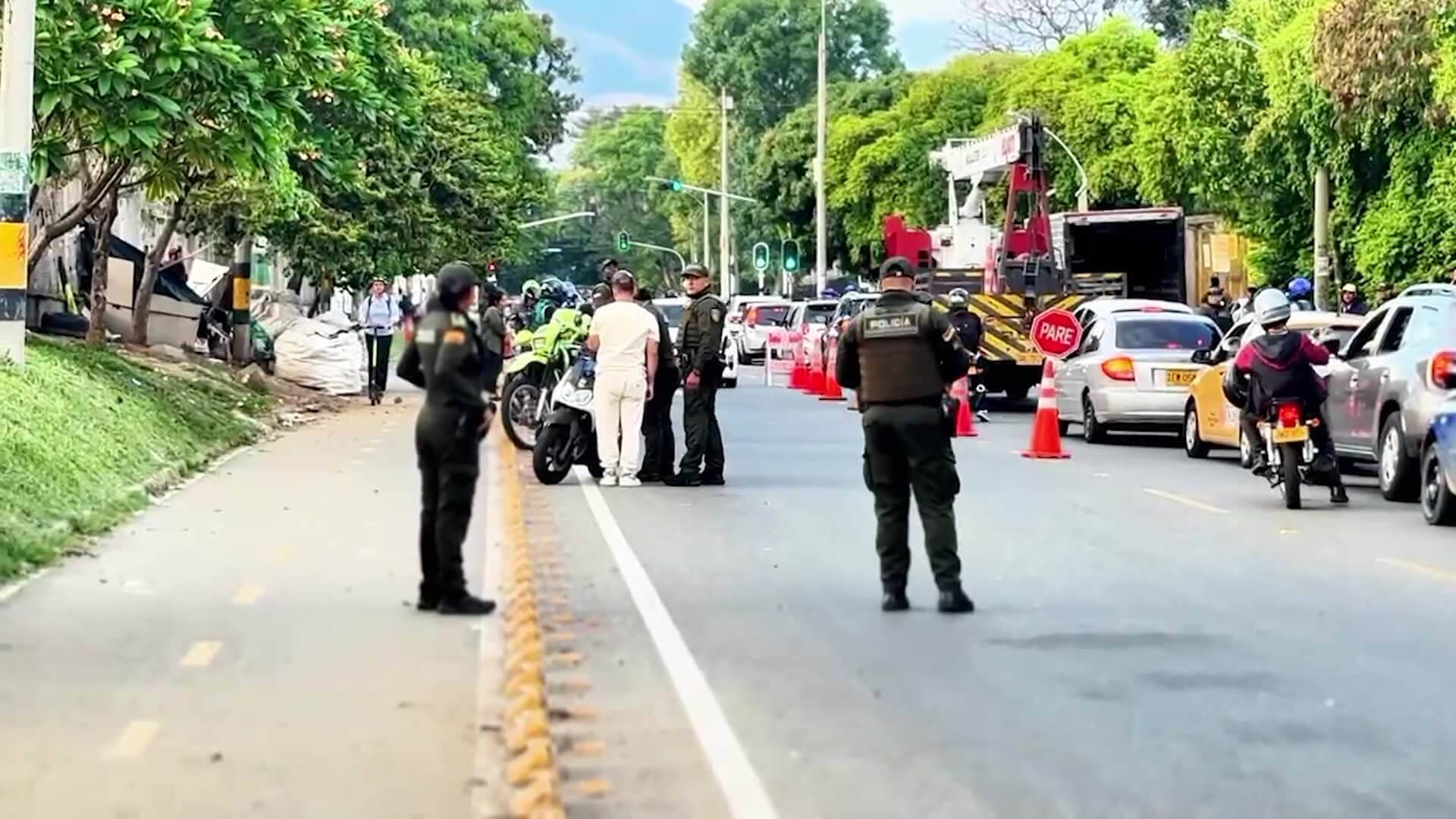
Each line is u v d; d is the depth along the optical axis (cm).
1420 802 726
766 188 7838
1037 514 1673
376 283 3083
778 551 1416
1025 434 2681
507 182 4128
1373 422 1820
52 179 2412
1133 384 2470
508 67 6406
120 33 1945
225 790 718
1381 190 3762
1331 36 3091
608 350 1881
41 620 1075
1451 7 2938
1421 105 3216
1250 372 1764
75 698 876
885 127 6962
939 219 6656
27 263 1959
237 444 2206
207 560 1304
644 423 1928
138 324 2827
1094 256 3959
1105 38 6128
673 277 14438
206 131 2064
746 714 875
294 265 3475
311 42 2225
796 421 2859
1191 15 7438
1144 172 4934
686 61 10212
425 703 870
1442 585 1270
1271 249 4381
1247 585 1262
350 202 3438
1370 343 1888
